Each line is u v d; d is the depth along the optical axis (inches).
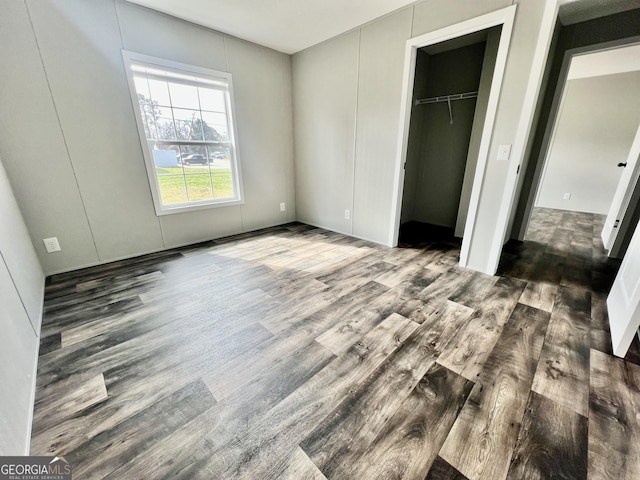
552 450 41.3
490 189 94.7
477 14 86.1
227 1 96.0
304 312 77.4
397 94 111.7
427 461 39.9
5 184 76.7
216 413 47.5
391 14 105.5
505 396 50.6
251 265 108.8
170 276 98.8
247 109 138.6
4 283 52.3
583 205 204.8
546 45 76.6
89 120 96.8
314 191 160.6
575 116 197.8
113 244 110.1
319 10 102.7
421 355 60.9
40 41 84.7
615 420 46.0
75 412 47.5
